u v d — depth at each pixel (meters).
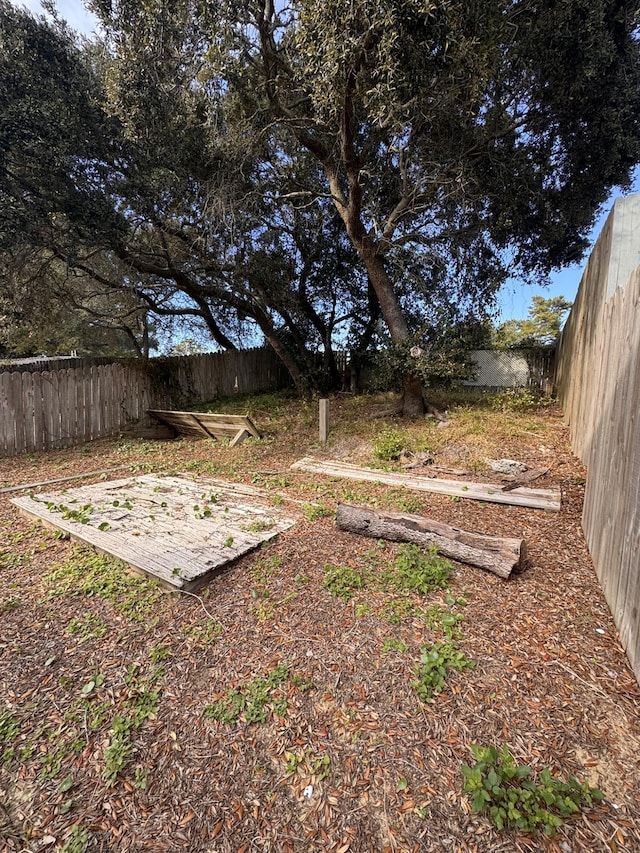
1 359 14.47
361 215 7.94
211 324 12.21
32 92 6.28
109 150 7.06
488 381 12.13
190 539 3.48
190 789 1.54
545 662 2.04
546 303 23.55
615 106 6.86
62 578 3.02
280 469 5.99
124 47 5.76
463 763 1.57
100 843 1.37
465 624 2.34
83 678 2.08
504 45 5.55
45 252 8.03
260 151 8.05
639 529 1.96
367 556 3.17
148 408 9.48
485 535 3.14
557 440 6.14
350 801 1.47
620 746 1.61
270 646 2.26
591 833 1.33
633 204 4.00
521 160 7.48
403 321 7.95
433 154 6.94
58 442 7.66
